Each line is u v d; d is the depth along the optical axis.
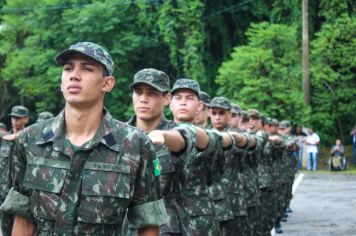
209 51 37.25
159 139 3.94
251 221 8.74
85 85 3.43
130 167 3.44
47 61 33.16
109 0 32.25
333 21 33.44
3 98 36.75
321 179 23.72
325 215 13.58
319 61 31.33
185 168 5.74
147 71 5.80
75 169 3.39
